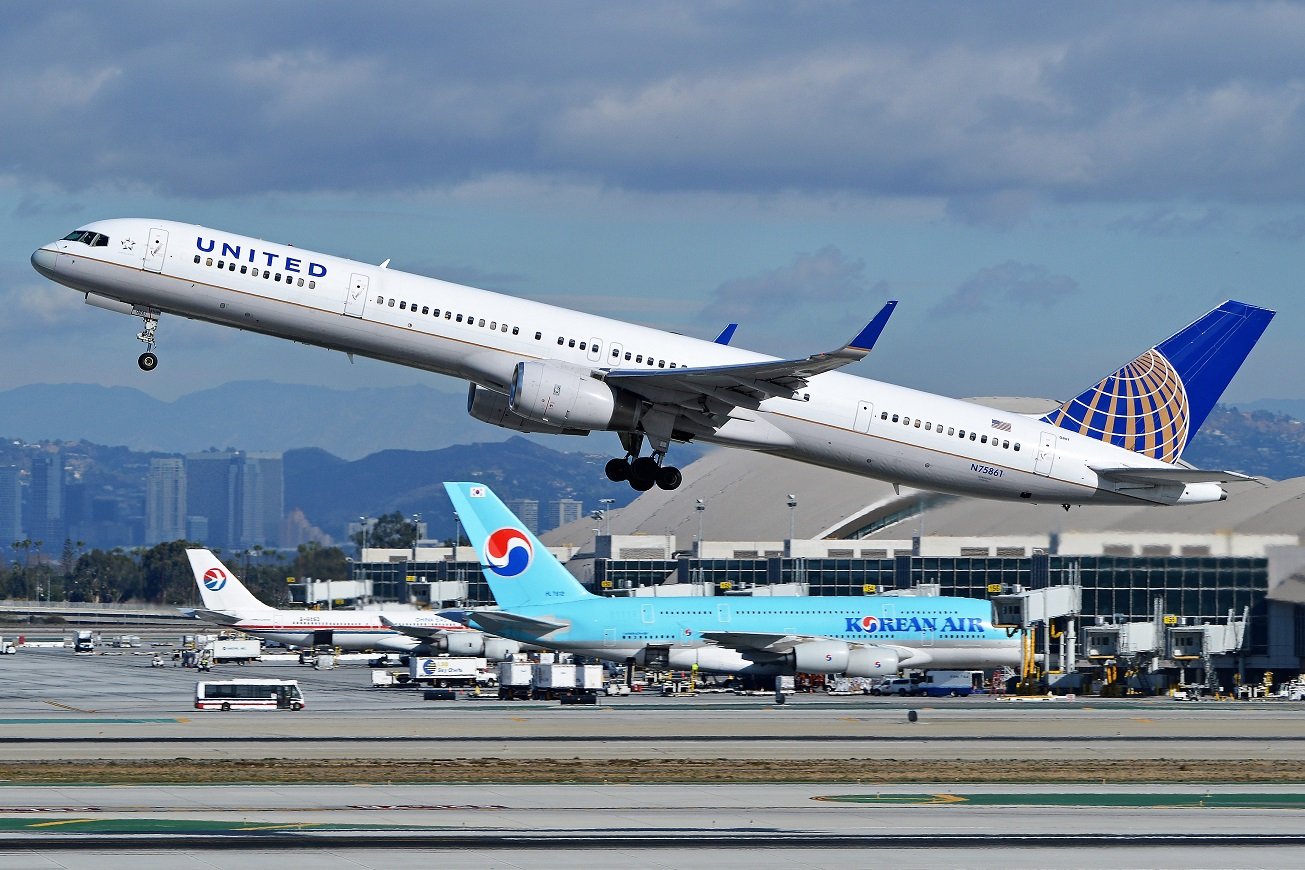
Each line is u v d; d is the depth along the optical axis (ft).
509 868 392.06
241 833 440.04
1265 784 592.19
